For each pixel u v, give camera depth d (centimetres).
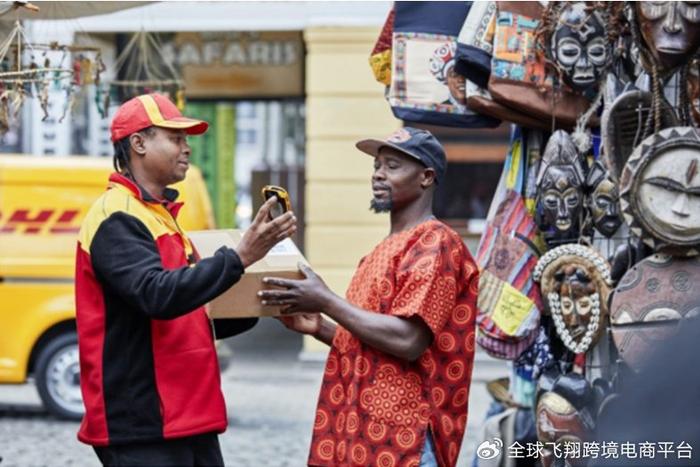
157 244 488
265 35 1578
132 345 482
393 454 521
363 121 1522
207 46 1581
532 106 630
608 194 610
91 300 488
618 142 604
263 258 516
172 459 482
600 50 617
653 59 597
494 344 642
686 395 399
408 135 540
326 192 1527
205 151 2027
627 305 595
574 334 616
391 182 536
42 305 1196
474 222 1609
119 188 492
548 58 623
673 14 583
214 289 471
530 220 650
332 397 541
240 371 1578
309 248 1534
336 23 1509
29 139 1555
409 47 670
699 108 602
